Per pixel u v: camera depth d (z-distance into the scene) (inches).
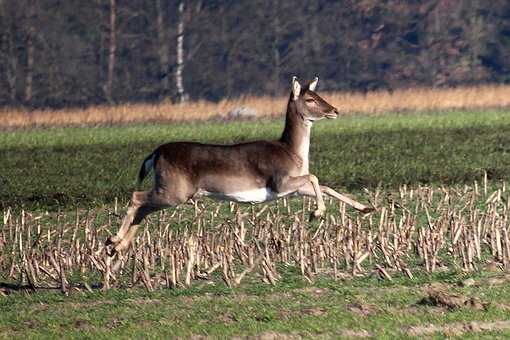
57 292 1087.0
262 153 1162.0
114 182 1888.5
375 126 3093.0
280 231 1221.1
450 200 1498.5
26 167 2183.8
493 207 1269.7
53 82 5280.5
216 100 5462.6
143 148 2581.2
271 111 3969.0
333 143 2491.4
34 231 1412.4
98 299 1048.8
